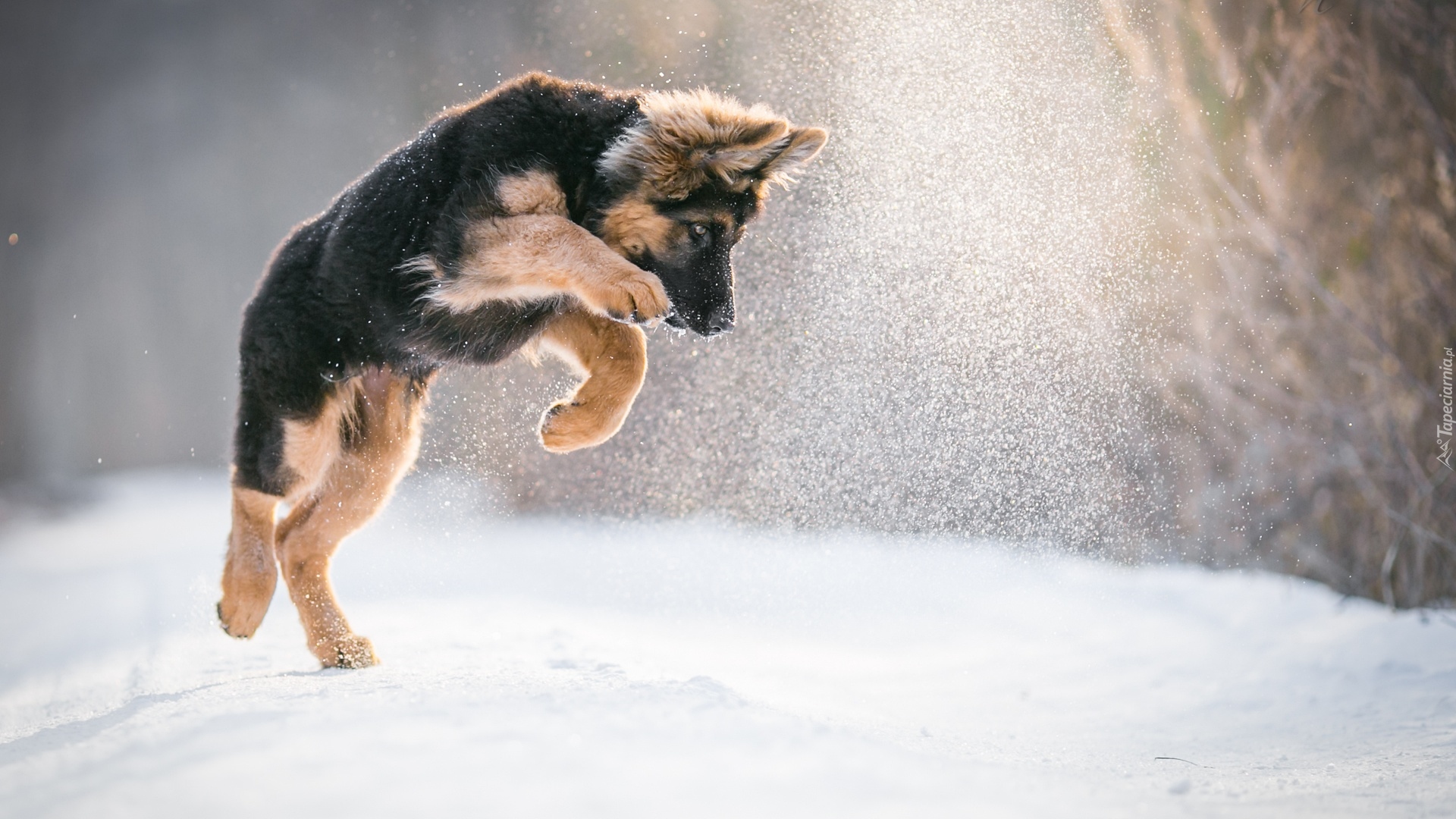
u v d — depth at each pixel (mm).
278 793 7527
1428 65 23984
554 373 36344
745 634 23391
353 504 16859
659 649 20344
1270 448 27594
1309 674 19344
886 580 27469
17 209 88500
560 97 15297
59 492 66625
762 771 8195
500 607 26281
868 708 16141
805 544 29094
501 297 14773
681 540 33250
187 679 16922
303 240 16281
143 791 7742
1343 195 26062
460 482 40625
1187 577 27500
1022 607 24969
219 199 83812
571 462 41656
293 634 21875
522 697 10523
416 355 16109
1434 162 24141
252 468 16094
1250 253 27281
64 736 10656
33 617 29828
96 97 89875
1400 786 11602
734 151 15078
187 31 84500
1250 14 26594
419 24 65000
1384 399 24750
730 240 16047
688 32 39750
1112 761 13375
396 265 15094
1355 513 26219
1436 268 24047
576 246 14086
